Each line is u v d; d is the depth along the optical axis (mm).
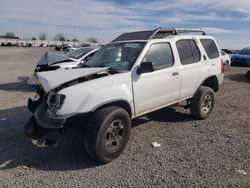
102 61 5766
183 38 6461
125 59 5434
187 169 4363
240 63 22906
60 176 4164
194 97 6703
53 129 4379
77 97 4344
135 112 5215
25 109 7840
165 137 5746
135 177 4125
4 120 6797
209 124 6609
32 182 3988
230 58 22781
